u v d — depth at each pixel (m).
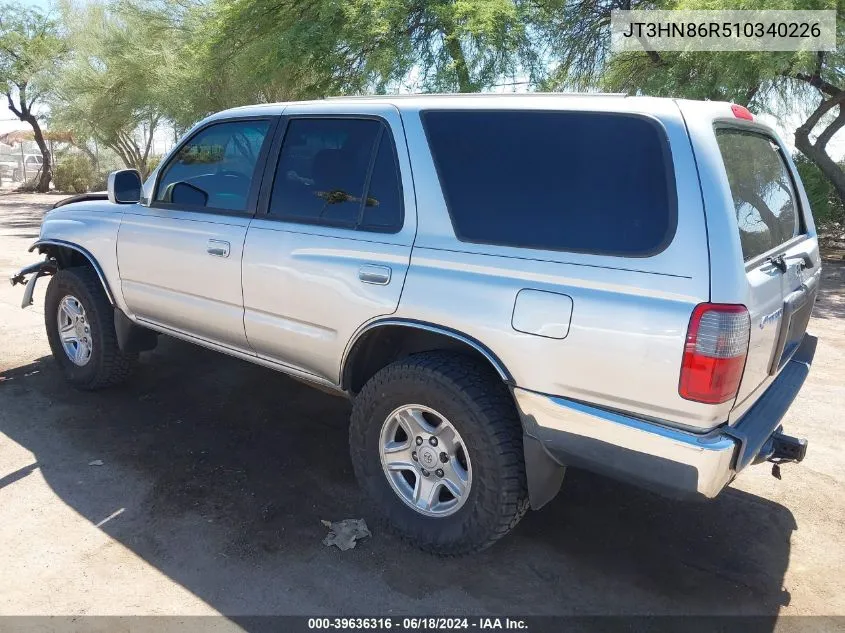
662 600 2.87
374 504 3.21
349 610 2.76
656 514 3.52
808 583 3.00
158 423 4.39
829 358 6.24
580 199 2.65
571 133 2.72
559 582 2.97
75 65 21.30
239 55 14.28
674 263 2.42
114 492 3.56
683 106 2.56
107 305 4.57
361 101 3.36
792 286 3.03
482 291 2.78
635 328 2.45
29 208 22.97
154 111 20.14
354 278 3.14
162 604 2.75
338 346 3.27
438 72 12.38
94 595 2.79
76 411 4.53
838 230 14.44
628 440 2.53
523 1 12.57
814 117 12.98
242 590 2.85
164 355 5.64
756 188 3.00
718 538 3.32
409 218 3.04
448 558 3.10
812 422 4.71
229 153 3.85
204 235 3.80
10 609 2.69
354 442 3.24
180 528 3.26
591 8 14.09
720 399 2.38
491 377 2.92
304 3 13.55
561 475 2.92
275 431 4.33
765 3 10.35
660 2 12.98
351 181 3.28
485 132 2.93
